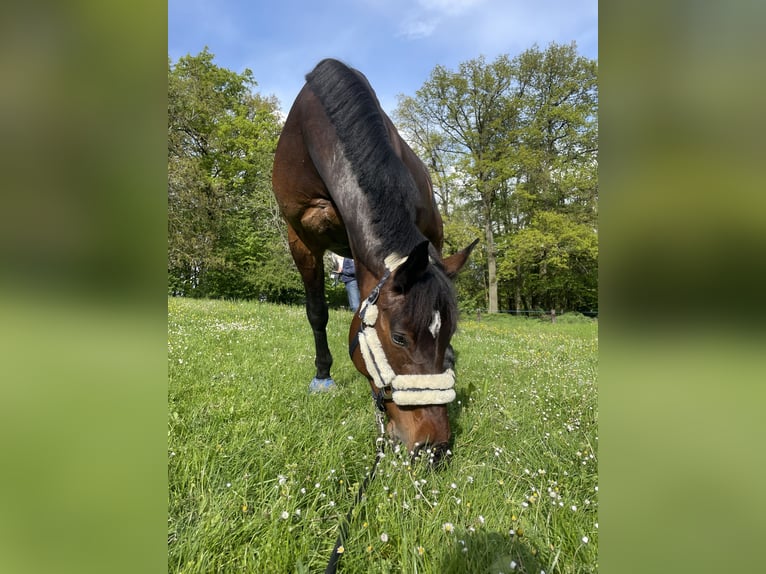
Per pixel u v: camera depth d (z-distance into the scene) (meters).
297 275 22.33
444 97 20.52
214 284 22.25
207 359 3.84
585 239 18.06
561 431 2.53
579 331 12.48
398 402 1.95
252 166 22.53
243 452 2.06
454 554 1.39
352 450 2.19
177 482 1.77
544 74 20.12
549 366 4.82
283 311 8.94
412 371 1.99
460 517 1.64
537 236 18.50
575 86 19.44
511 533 1.48
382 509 1.62
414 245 2.18
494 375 4.07
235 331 5.59
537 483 1.93
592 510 1.71
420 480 1.78
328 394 3.16
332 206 3.12
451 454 2.11
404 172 2.37
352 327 2.36
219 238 21.11
